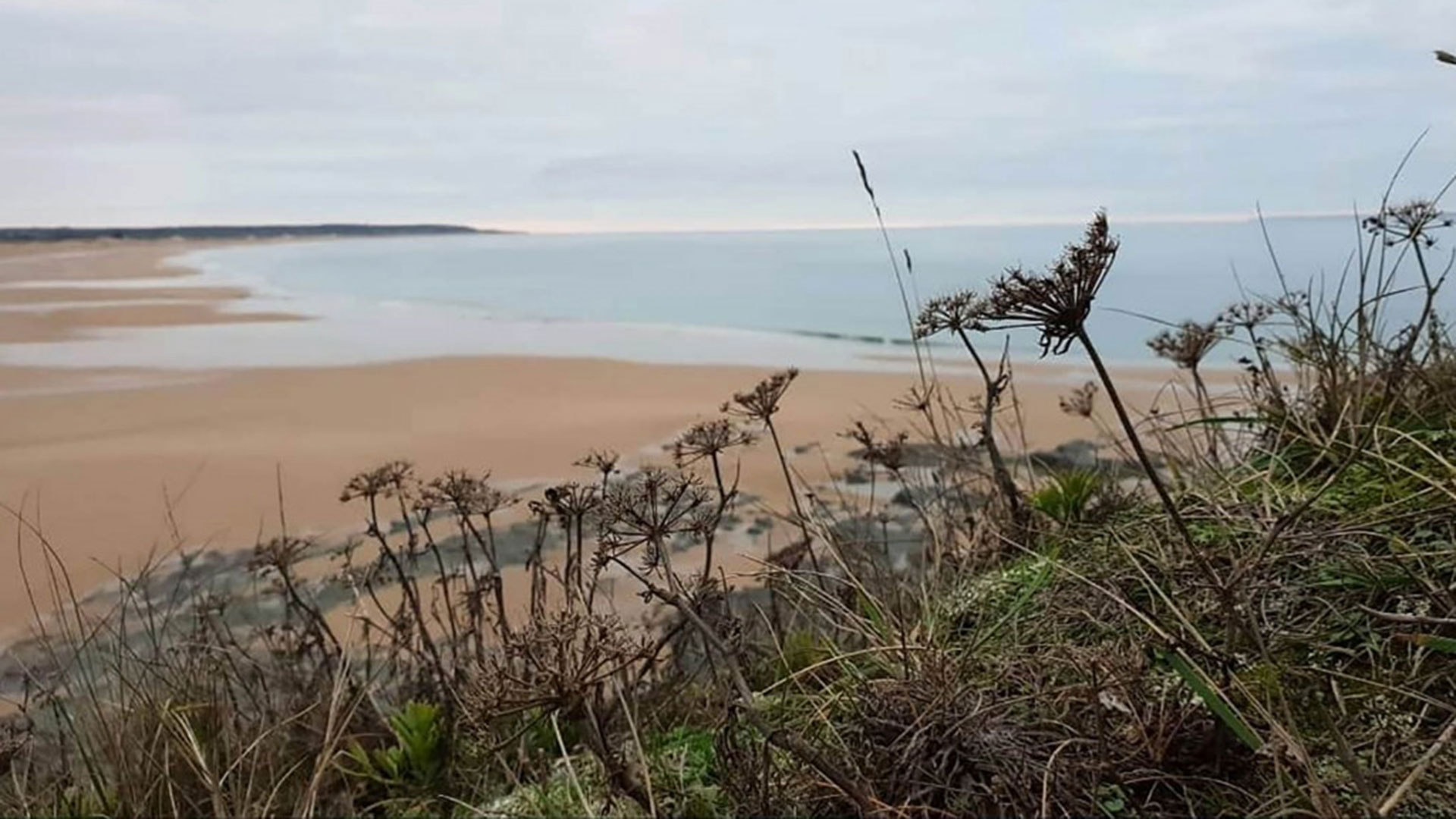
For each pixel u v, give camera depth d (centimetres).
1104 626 195
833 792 171
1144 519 248
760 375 1334
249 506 736
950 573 303
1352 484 236
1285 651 182
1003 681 191
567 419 1046
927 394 414
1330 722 142
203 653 343
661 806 186
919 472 478
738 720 199
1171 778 160
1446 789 149
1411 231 285
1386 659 179
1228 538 220
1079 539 263
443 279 4200
